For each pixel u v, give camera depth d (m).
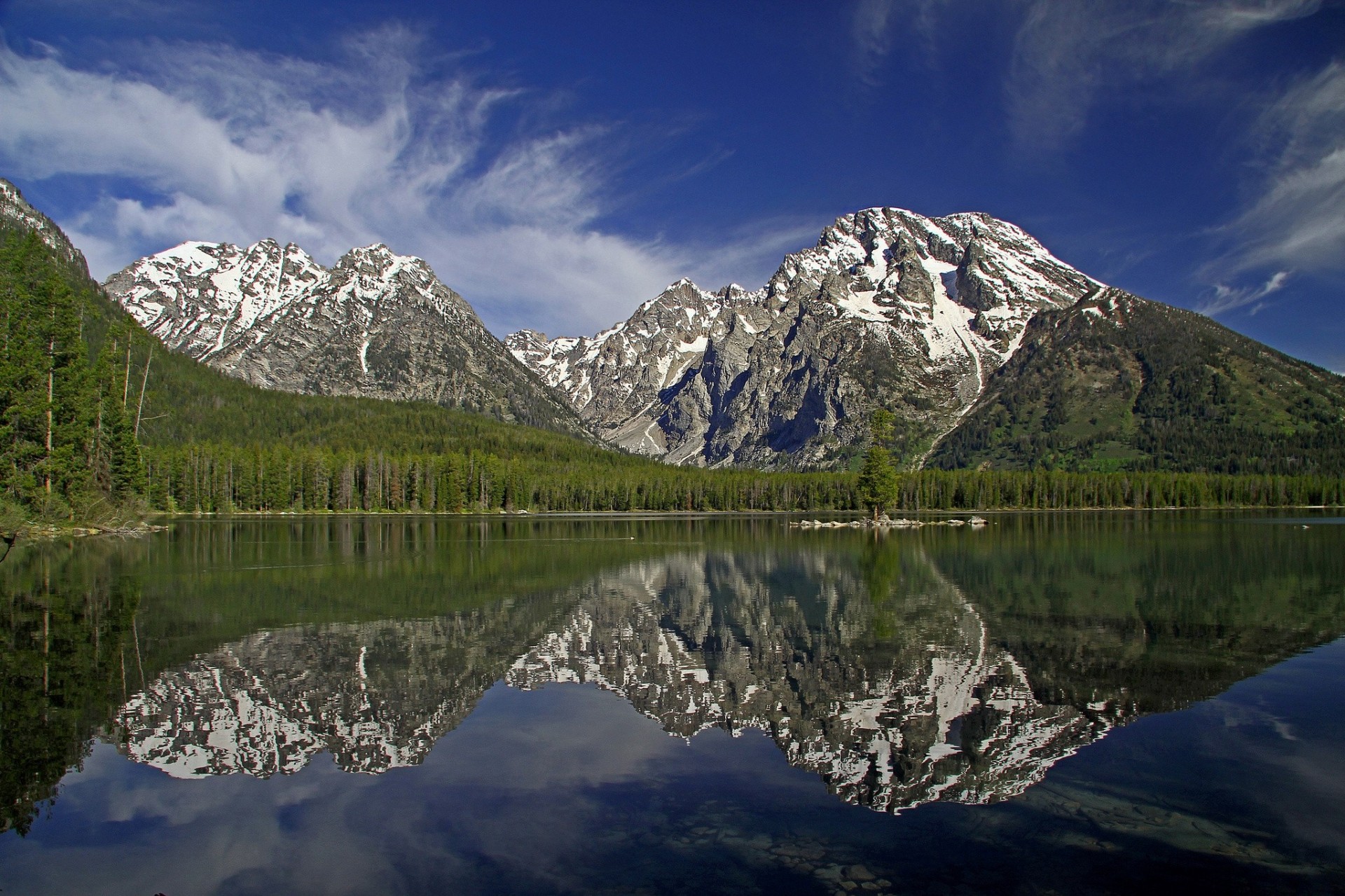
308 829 18.28
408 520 175.50
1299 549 91.00
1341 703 28.41
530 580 64.06
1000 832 17.97
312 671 32.75
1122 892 15.24
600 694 30.22
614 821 18.70
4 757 22.81
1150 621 44.94
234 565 70.31
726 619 46.47
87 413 87.38
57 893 15.33
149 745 23.86
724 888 15.42
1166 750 23.61
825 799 20.09
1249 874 15.91
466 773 21.89
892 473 159.62
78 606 46.69
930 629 42.88
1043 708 28.05
